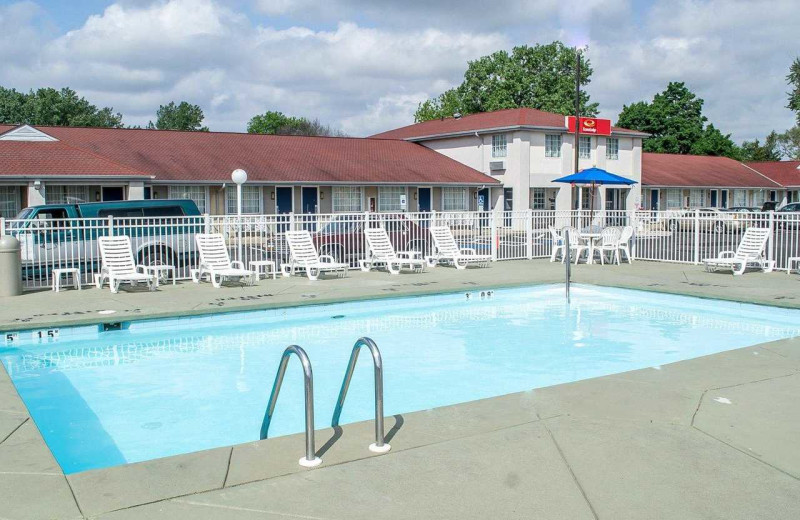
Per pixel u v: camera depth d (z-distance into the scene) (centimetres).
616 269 1861
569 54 6481
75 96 8369
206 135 3762
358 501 418
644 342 1071
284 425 683
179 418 708
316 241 1831
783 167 5850
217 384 840
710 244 2189
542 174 4041
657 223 2142
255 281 1597
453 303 1443
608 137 4366
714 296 1331
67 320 1090
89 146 3189
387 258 1800
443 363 941
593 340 1088
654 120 6656
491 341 1085
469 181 3853
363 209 3666
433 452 498
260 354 998
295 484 443
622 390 661
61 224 1622
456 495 427
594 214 2272
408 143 4456
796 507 411
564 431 543
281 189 3425
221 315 1196
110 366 927
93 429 674
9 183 2552
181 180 3030
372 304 1354
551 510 408
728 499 422
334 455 492
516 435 534
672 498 424
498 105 6316
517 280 1625
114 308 1219
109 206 1656
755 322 1230
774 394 646
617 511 406
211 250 1577
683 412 591
